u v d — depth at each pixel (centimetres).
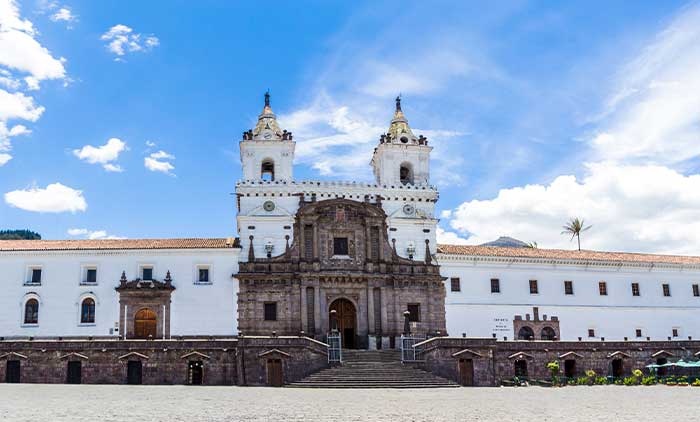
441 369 6181
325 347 6256
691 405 4056
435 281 7806
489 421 3123
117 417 3194
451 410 3634
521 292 8212
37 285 7238
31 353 6175
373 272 7688
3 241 7612
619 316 8488
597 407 3903
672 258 9025
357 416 3294
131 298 7225
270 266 7519
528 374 6531
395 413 3447
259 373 5994
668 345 7119
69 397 4378
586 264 8506
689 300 8856
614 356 6875
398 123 8556
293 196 7781
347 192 7900
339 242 7775
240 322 7306
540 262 8350
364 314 7575
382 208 7944
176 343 6159
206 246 7475
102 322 7181
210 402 4056
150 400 4184
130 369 6144
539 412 3575
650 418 3294
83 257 7338
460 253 8050
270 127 8175
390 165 8275
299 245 7619
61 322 7169
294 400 4225
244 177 7988
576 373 6731
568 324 8275
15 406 3703
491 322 8000
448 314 7888
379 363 6384
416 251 7912
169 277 7306
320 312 7475
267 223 7662
